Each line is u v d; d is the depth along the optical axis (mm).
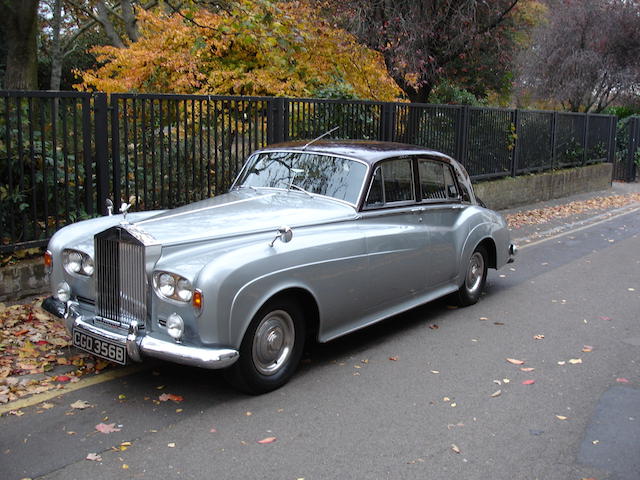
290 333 4652
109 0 23578
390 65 16250
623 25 24344
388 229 5531
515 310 6848
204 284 3965
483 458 3697
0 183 6570
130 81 10703
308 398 4473
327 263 4793
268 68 10859
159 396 4453
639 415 4301
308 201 5355
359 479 3445
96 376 4773
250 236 4594
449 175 6574
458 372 5023
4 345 5195
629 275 8672
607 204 16984
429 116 12336
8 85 9586
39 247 6602
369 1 16062
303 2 13352
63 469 3475
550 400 4523
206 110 7863
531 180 16062
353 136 10422
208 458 3623
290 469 3529
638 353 5551
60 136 6965
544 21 25250
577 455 3752
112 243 4297
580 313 6773
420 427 4066
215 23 10641
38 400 4328
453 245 6391
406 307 5840
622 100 27688
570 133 18594
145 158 7191
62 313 4656
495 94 26578
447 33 17406
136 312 4227
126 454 3648
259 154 6203
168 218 4750
